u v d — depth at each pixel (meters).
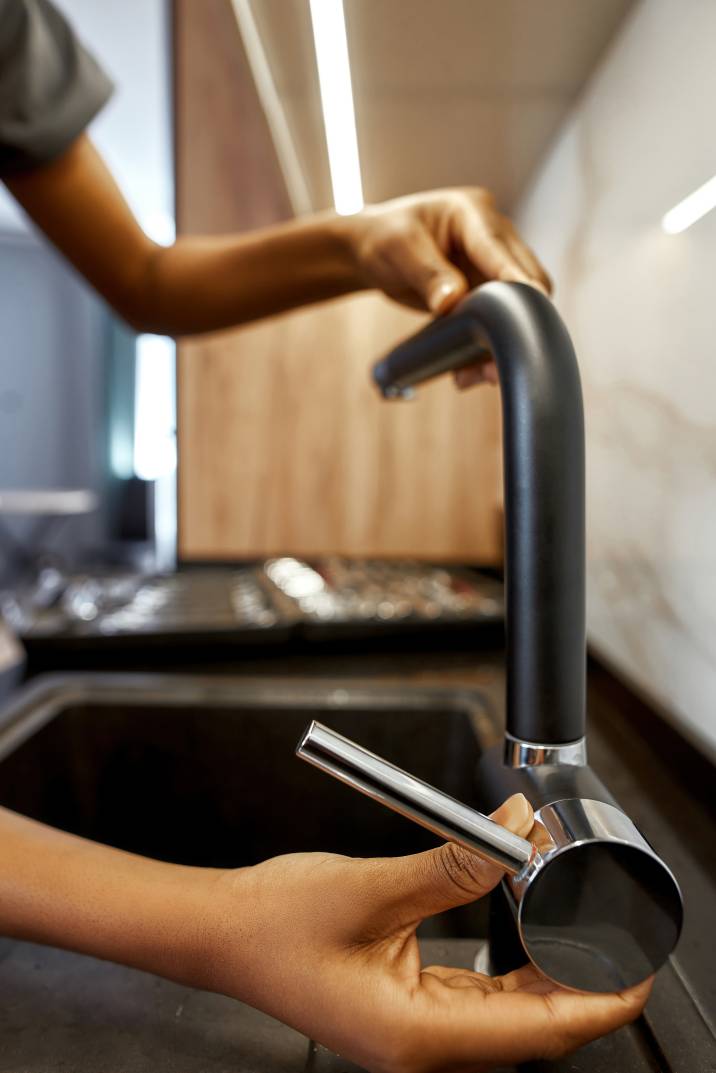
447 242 0.41
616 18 0.57
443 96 0.71
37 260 5.13
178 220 1.38
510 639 0.23
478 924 0.46
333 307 1.38
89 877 0.25
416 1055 0.21
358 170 0.93
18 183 0.59
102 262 0.62
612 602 0.62
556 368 0.23
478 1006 0.21
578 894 0.19
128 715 0.66
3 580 4.52
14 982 0.29
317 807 0.65
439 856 0.20
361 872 0.21
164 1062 0.25
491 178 0.97
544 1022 0.20
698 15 0.45
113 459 5.25
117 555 4.52
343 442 1.39
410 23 0.57
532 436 0.22
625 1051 0.25
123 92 3.26
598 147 0.65
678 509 0.48
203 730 0.66
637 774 0.49
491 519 1.39
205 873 0.25
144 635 0.76
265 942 0.22
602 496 0.65
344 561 1.32
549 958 0.20
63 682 0.68
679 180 0.48
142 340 5.32
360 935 0.22
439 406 1.38
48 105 0.56
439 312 0.35
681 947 0.30
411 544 1.40
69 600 0.90
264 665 0.77
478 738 0.57
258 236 0.55
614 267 0.62
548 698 0.22
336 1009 0.21
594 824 0.19
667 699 0.50
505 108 0.74
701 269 0.45
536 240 0.95
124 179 4.39
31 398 5.16
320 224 0.50
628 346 0.58
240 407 1.39
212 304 0.59
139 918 0.23
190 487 1.41
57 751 0.63
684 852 0.39
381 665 0.76
